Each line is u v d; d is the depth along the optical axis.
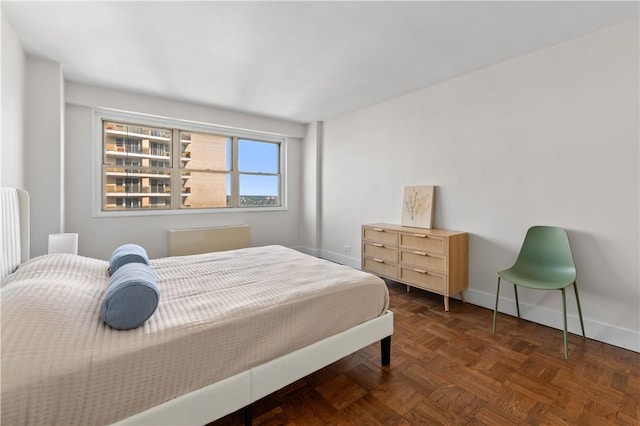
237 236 4.46
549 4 1.88
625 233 2.14
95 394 0.98
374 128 4.06
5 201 1.69
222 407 1.25
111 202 3.70
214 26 2.13
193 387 1.19
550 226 2.47
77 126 3.35
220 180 4.57
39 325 1.01
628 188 2.12
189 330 1.21
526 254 2.54
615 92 2.15
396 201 3.81
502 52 2.54
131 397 1.05
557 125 2.43
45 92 2.66
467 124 3.03
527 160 2.62
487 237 2.92
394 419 1.47
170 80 3.14
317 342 1.60
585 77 2.28
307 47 2.43
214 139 4.51
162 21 2.07
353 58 2.64
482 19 2.04
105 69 2.87
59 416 0.91
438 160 3.32
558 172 2.44
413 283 3.20
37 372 0.89
